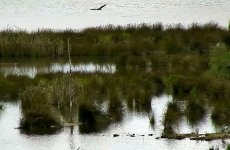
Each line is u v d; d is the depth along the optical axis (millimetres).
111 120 34156
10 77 44062
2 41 59094
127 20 88188
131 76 44375
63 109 36031
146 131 32219
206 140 30312
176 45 57094
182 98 38812
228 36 59000
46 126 33156
